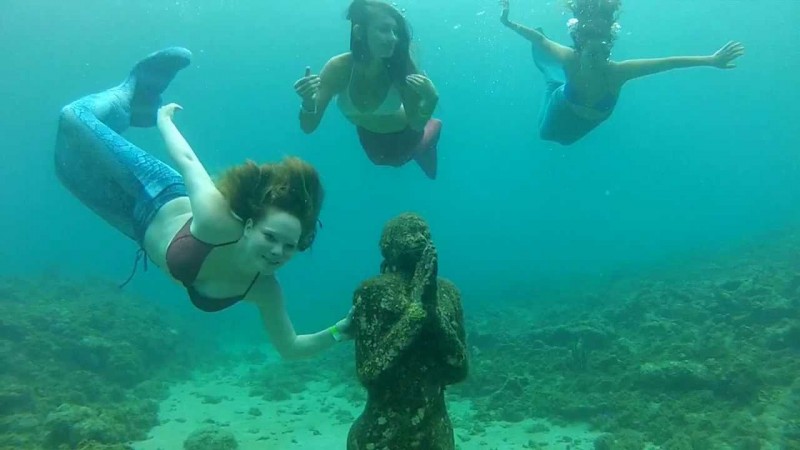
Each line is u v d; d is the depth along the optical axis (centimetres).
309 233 326
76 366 1276
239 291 340
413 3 4181
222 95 8806
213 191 314
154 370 1475
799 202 5441
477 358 1404
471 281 3775
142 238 367
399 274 332
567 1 753
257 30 5644
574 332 1399
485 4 4138
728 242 3294
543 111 895
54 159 410
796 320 1116
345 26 5462
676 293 1647
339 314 2647
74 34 5491
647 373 1026
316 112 542
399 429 314
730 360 1023
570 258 4522
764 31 6438
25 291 1945
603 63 742
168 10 4856
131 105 477
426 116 532
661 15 5138
